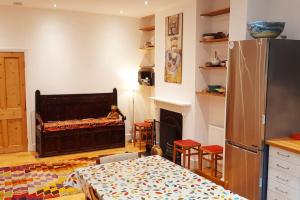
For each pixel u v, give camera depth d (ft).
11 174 14.83
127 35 21.24
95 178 7.71
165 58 18.24
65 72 19.60
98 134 19.17
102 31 20.43
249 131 10.69
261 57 10.06
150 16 21.07
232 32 12.41
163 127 18.57
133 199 6.48
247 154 10.84
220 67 14.19
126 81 21.25
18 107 18.62
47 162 16.76
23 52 18.34
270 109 10.18
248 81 10.64
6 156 17.95
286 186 9.62
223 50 14.93
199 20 15.33
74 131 18.33
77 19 19.56
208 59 15.81
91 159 17.34
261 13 12.05
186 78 16.35
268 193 10.35
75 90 20.03
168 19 17.69
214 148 14.02
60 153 18.13
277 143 9.77
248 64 10.61
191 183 7.38
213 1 15.46
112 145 19.75
